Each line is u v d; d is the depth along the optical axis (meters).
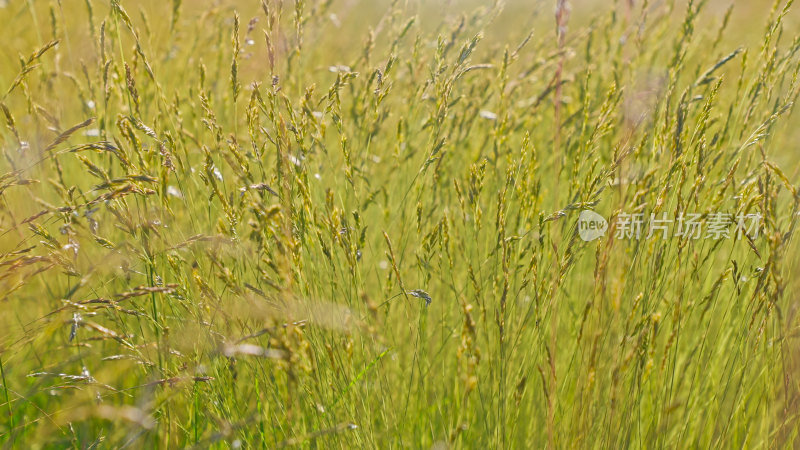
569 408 2.90
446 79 3.18
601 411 2.76
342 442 2.79
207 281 2.89
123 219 2.68
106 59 3.16
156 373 2.77
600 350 2.62
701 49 4.71
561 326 3.46
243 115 4.07
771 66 3.01
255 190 2.57
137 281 3.29
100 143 2.68
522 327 2.85
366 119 3.52
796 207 2.56
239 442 2.66
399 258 3.47
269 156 3.47
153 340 3.19
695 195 2.63
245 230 3.23
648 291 2.74
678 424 2.94
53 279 3.58
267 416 2.84
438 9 4.44
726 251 3.59
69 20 5.06
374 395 3.03
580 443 2.66
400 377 3.26
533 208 3.13
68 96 4.44
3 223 3.27
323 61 5.10
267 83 2.89
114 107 3.89
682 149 2.71
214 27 4.65
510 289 3.07
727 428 2.82
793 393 2.74
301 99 2.78
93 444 2.62
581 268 3.69
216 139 2.78
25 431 3.00
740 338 2.85
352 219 3.30
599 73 4.27
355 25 5.95
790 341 2.76
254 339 2.80
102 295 3.20
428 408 3.12
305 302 2.59
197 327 2.76
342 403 2.79
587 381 2.59
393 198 3.76
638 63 3.98
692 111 3.62
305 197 2.63
